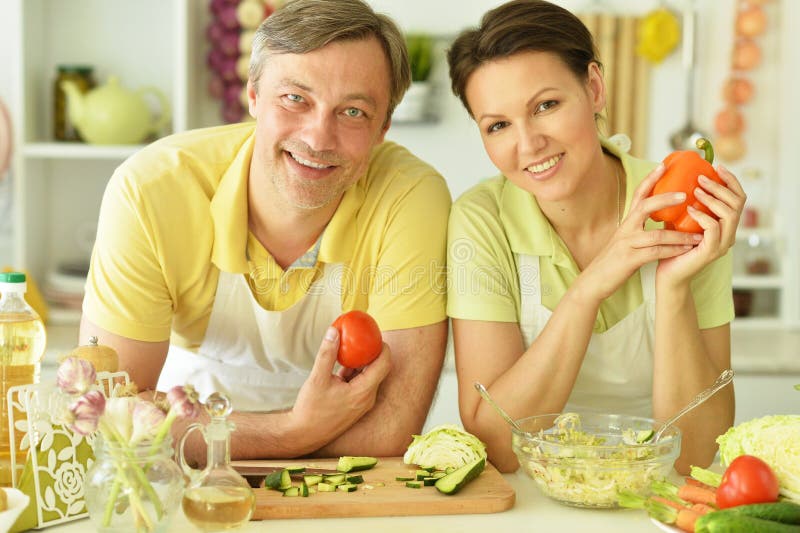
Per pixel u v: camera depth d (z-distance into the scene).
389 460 1.48
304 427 1.51
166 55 3.21
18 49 2.97
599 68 1.54
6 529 1.10
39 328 1.40
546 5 1.48
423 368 1.62
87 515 1.26
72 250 3.28
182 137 1.70
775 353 2.77
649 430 1.37
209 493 1.15
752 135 3.25
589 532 1.22
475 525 1.24
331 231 1.62
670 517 1.17
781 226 3.17
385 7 3.18
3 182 3.15
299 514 1.26
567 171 1.50
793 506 1.11
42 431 1.22
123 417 1.10
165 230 1.58
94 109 2.98
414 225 1.63
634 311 1.63
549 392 1.53
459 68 1.52
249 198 1.61
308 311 1.71
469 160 3.24
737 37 3.20
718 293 1.62
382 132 1.61
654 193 1.47
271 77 1.47
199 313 1.69
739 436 1.26
